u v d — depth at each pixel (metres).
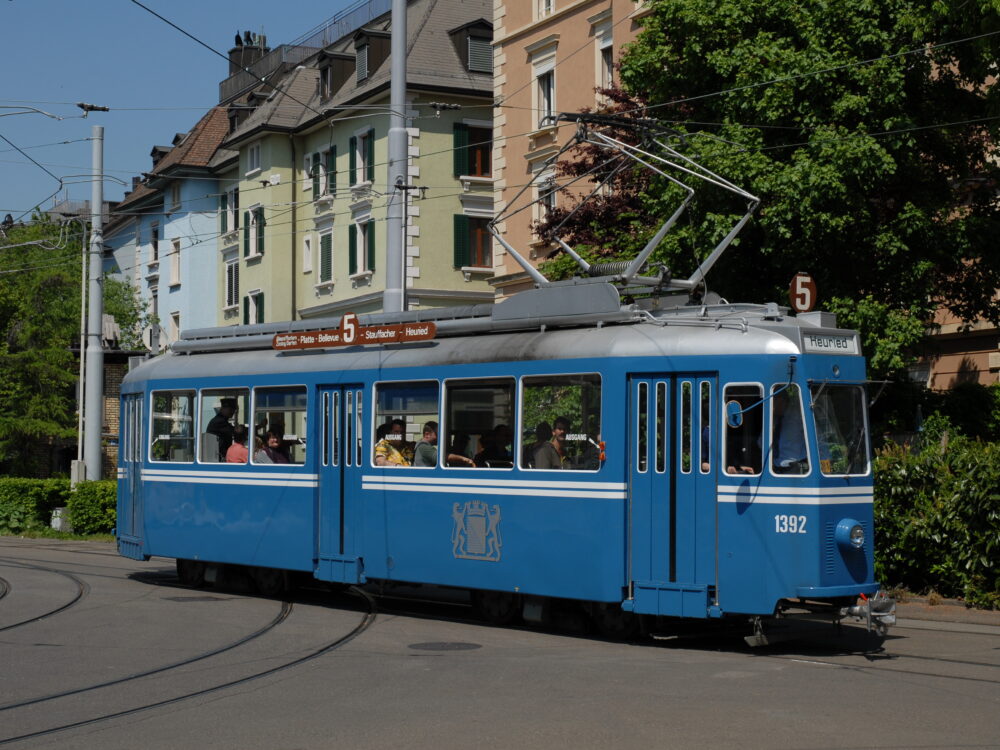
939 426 21.14
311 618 15.34
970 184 21.81
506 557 14.36
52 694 10.48
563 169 26.95
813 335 13.01
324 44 53.03
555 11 33.41
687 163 20.12
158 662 12.03
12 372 44.41
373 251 43.38
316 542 16.67
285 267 48.84
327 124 46.41
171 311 59.66
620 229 25.83
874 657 12.27
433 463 15.25
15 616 15.44
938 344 25.06
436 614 15.86
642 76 21.45
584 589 13.59
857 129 19.47
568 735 8.60
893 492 16.77
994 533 15.57
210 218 55.94
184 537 18.62
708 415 13.04
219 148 52.69
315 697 10.16
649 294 14.85
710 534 12.91
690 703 9.75
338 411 16.48
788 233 19.36
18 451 45.19
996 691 10.29
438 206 42.84
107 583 19.38
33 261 53.03
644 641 13.55
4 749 8.49
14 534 33.41
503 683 10.70
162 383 19.25
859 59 19.69
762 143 20.00
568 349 13.97
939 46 19.53
